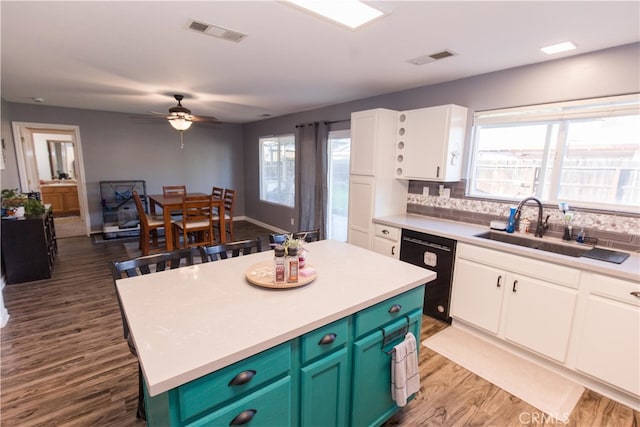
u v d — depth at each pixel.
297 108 5.16
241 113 5.75
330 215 5.25
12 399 1.91
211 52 2.55
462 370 2.26
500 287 2.43
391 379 1.63
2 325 2.70
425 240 2.95
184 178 6.82
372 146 3.36
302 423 1.31
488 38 2.17
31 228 3.62
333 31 2.12
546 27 1.97
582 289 2.01
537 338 2.26
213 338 1.10
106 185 5.91
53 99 4.61
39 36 2.24
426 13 1.82
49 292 3.41
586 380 2.10
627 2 1.64
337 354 1.38
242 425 1.08
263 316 1.26
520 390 2.07
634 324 1.82
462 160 3.20
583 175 2.53
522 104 2.74
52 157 8.10
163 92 4.04
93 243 5.34
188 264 1.97
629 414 1.88
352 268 1.85
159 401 1.02
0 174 3.91
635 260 2.06
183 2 1.76
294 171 5.95
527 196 2.86
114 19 1.97
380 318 1.53
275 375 1.17
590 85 2.36
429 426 1.79
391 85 3.51
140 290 1.51
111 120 5.84
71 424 1.75
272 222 6.71
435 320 2.96
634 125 2.26
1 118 4.25
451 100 3.26
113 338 2.57
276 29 2.10
